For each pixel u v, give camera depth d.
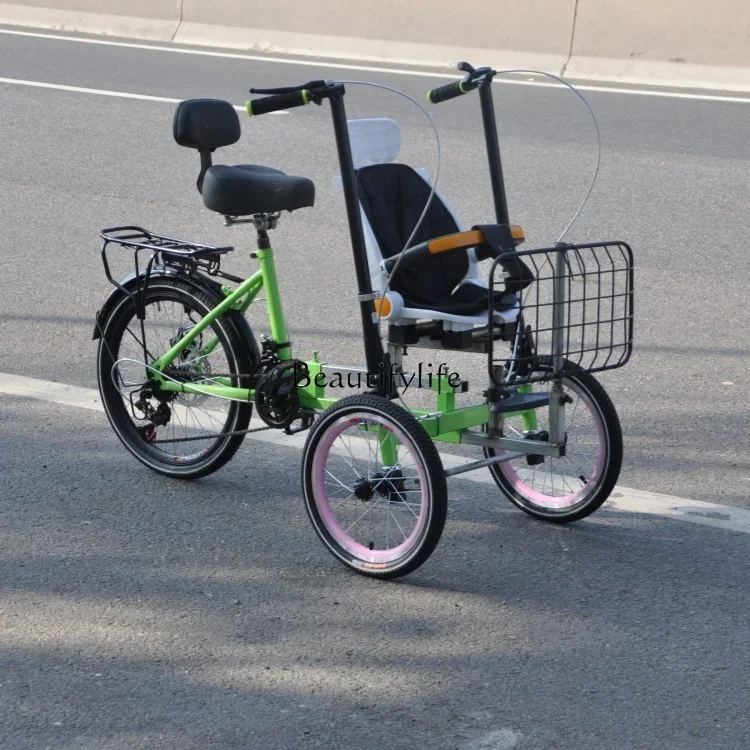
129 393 4.66
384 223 4.00
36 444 4.84
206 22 15.06
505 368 4.09
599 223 7.98
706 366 5.74
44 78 12.53
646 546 4.02
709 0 12.45
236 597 3.67
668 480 4.54
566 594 3.70
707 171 9.25
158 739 2.94
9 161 9.43
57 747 2.90
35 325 6.25
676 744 2.94
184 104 4.13
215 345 4.47
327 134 10.19
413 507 3.86
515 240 3.85
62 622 3.49
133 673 3.23
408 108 11.21
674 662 3.31
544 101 11.68
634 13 12.80
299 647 3.38
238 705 3.08
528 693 3.15
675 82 12.66
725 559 3.93
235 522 4.21
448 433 4.00
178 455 4.64
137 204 8.39
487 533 4.13
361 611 3.60
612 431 4.00
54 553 3.94
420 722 3.01
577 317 6.34
